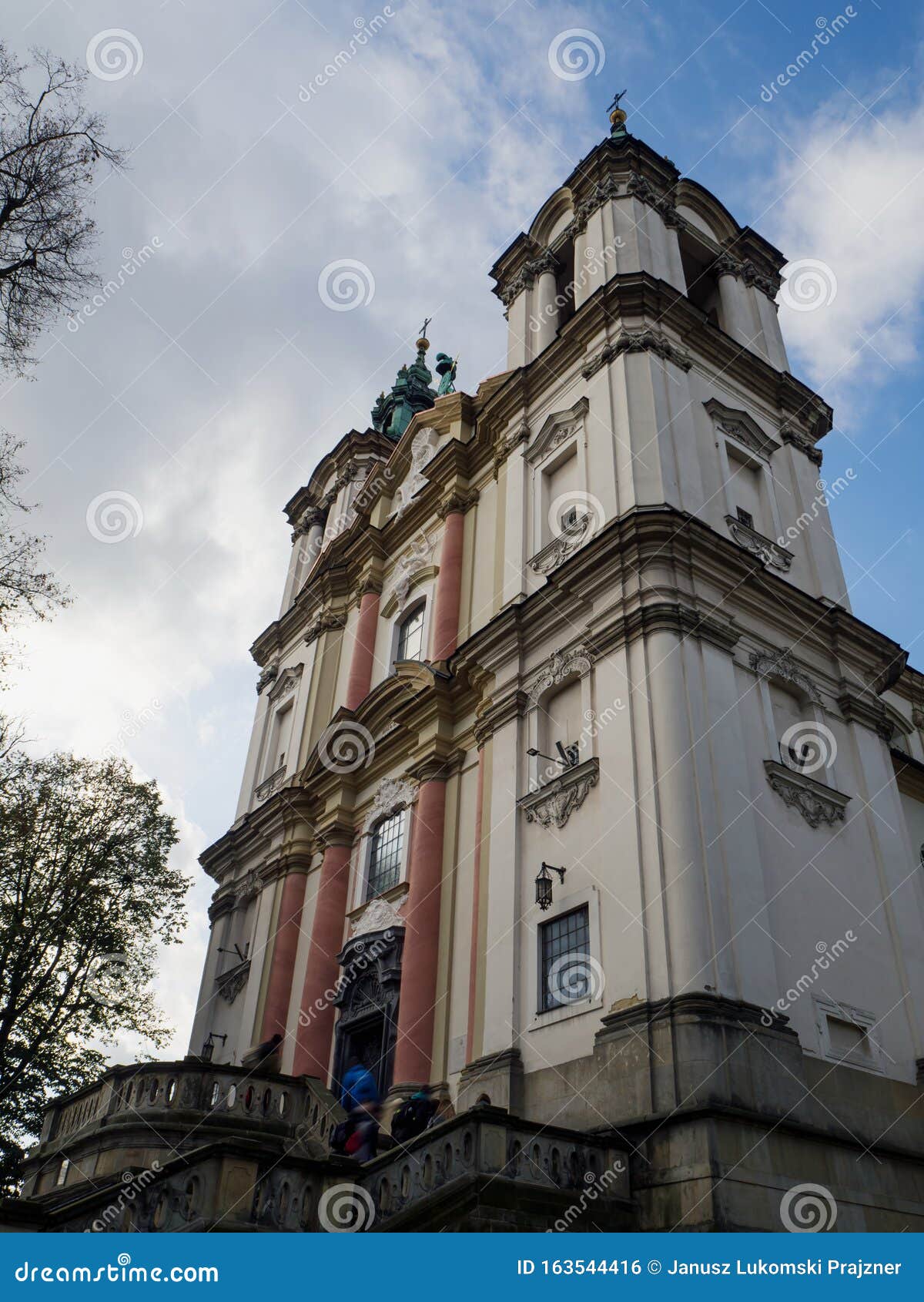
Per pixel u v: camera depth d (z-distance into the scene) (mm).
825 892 14922
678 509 16984
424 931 17547
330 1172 10055
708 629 15422
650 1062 11945
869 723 17766
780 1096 11984
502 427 22094
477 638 18531
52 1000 23078
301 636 29375
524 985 14602
